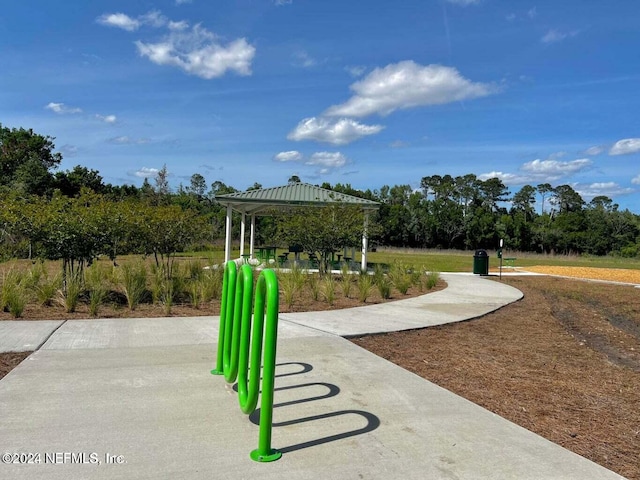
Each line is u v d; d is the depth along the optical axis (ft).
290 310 29.58
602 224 224.74
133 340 20.39
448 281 52.03
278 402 13.92
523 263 110.93
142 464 10.09
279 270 49.08
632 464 11.06
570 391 16.44
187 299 31.58
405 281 42.60
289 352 19.40
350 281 42.91
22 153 122.62
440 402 14.37
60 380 15.05
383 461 10.57
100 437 11.28
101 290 29.86
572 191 296.30
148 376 15.74
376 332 23.62
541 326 28.19
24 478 9.41
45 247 30.12
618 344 25.16
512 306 34.99
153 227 38.29
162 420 12.35
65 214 30.19
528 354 21.45
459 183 286.05
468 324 27.50
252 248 78.74
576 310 36.50
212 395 14.20
